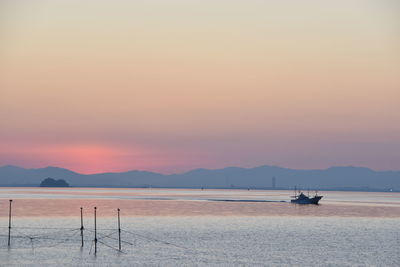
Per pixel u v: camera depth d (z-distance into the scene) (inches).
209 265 4552.2
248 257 4953.3
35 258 4803.2
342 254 5172.2
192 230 7209.6
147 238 6250.0
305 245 5757.9
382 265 4630.9
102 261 4692.4
